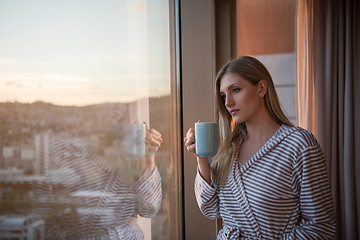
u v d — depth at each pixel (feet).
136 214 2.88
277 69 8.63
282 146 3.80
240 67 4.07
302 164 3.67
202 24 6.82
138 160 2.91
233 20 7.34
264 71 4.14
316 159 3.68
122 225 2.49
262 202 3.71
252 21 8.59
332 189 8.26
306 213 3.67
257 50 8.65
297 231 3.60
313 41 8.36
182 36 6.82
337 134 8.43
